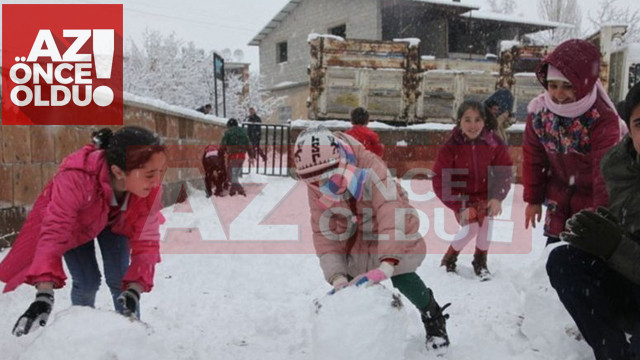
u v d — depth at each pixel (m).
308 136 2.80
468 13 27.75
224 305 4.02
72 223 2.65
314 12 30.27
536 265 3.23
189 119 10.78
